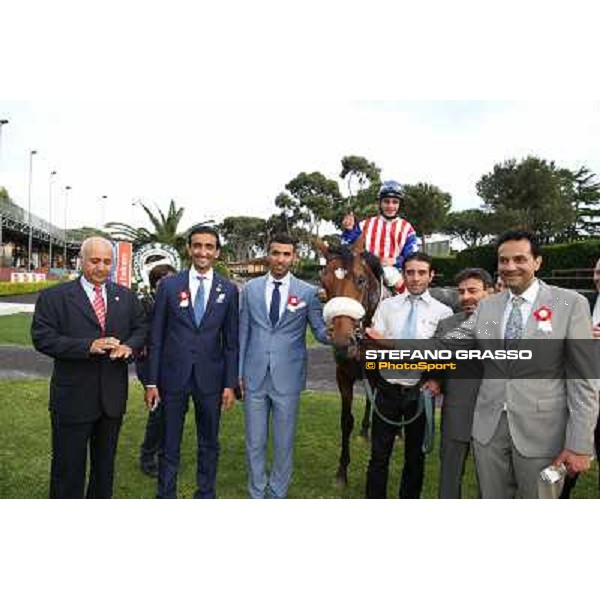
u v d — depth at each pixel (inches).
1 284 685.3
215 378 116.5
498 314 88.0
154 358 115.3
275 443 118.0
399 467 149.8
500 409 86.1
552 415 82.4
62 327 102.4
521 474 84.6
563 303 82.4
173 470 115.6
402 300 114.0
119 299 107.0
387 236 159.5
